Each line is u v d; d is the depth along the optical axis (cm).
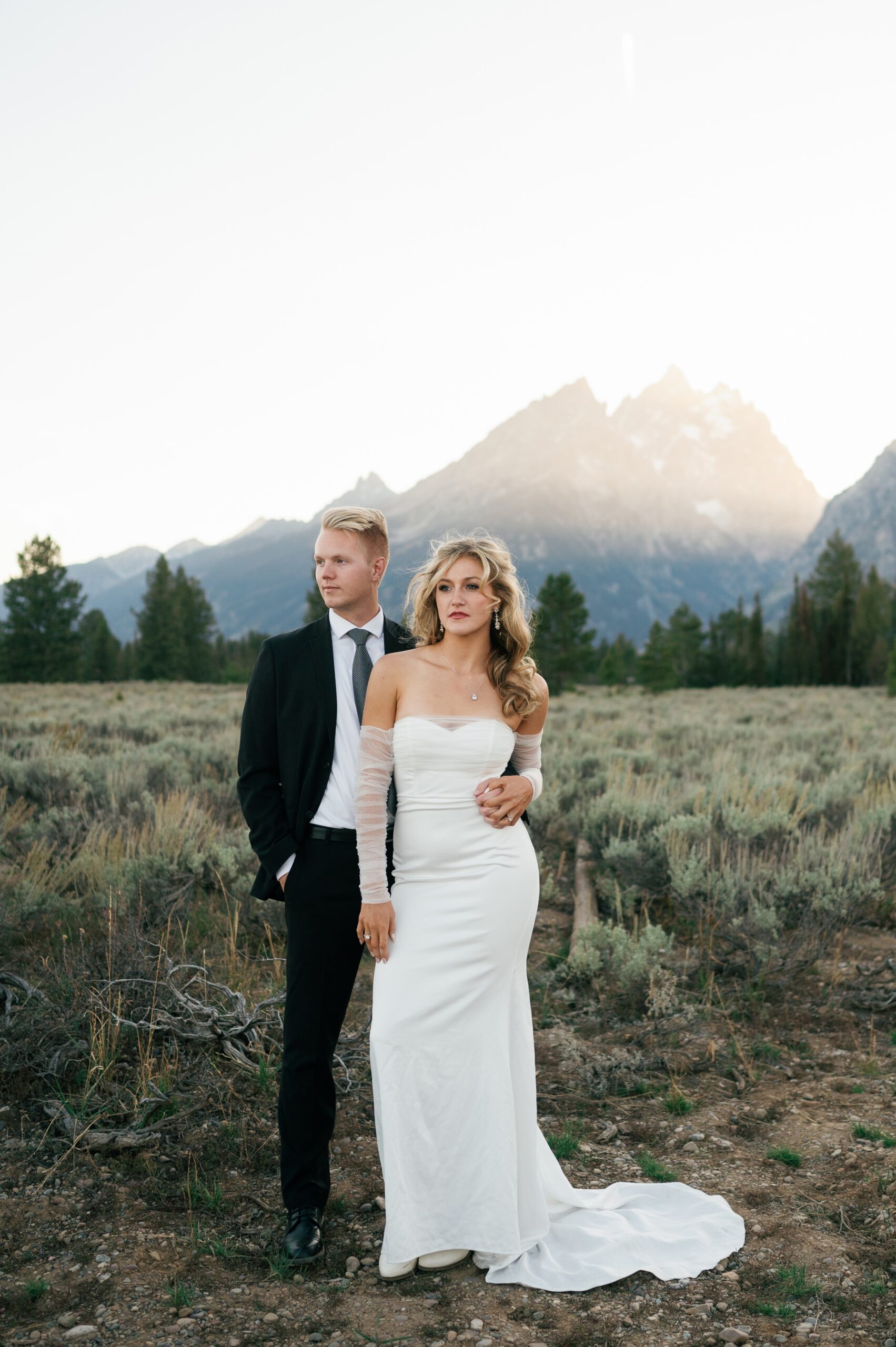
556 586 4903
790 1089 381
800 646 7812
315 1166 267
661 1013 443
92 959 417
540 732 296
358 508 284
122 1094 337
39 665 7169
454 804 269
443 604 269
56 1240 264
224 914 547
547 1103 364
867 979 497
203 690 4250
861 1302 239
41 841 637
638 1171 314
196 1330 225
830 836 729
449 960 262
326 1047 271
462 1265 260
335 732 275
